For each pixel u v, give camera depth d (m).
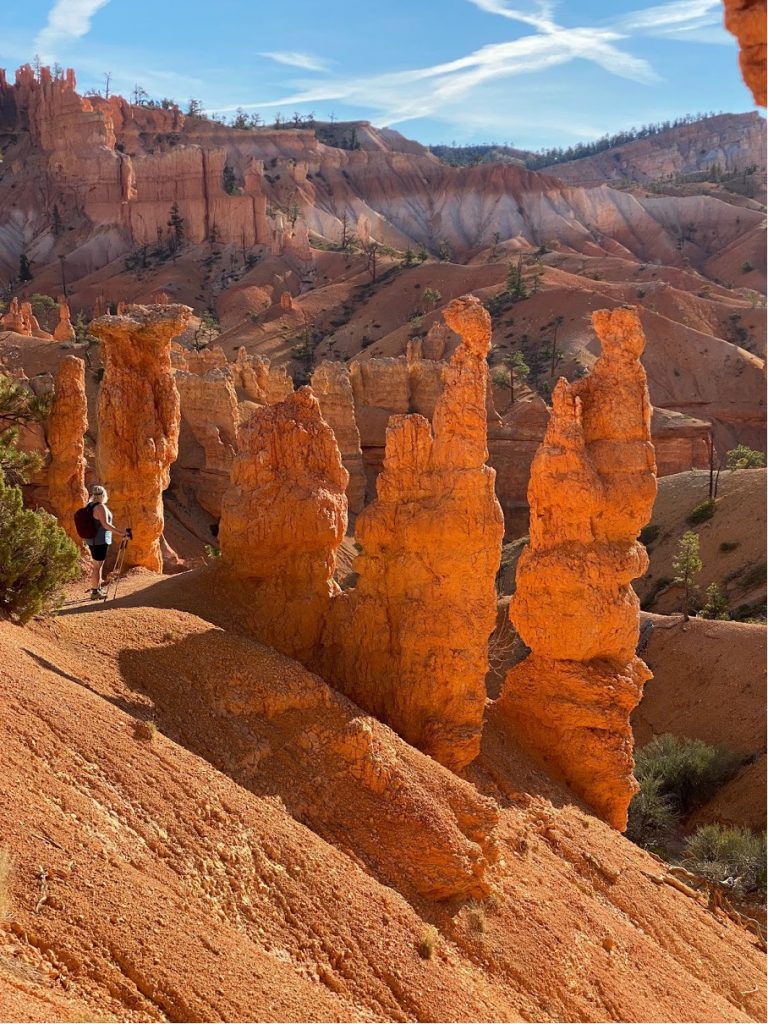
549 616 22.98
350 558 67.81
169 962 10.01
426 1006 12.40
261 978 10.73
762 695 45.75
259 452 22.00
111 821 11.53
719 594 67.25
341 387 90.69
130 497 32.44
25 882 9.74
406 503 20.94
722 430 147.75
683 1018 16.62
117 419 32.41
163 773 12.99
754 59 5.27
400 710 20.20
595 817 22.66
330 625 21.56
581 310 178.00
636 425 23.44
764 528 74.25
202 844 12.27
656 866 22.61
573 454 22.81
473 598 20.23
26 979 8.75
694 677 48.78
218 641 17.83
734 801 39.59
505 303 187.75
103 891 10.23
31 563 16.11
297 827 14.08
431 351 138.88
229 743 15.38
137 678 15.91
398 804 15.75
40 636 15.84
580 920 17.19
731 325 188.12
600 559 22.98
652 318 162.00
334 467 22.56
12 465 30.48
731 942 20.81
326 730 16.53
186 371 85.50
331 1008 11.12
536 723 23.44
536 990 14.55
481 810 16.77
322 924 12.58
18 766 11.17
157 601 20.83
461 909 14.98
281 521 21.53
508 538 95.12
